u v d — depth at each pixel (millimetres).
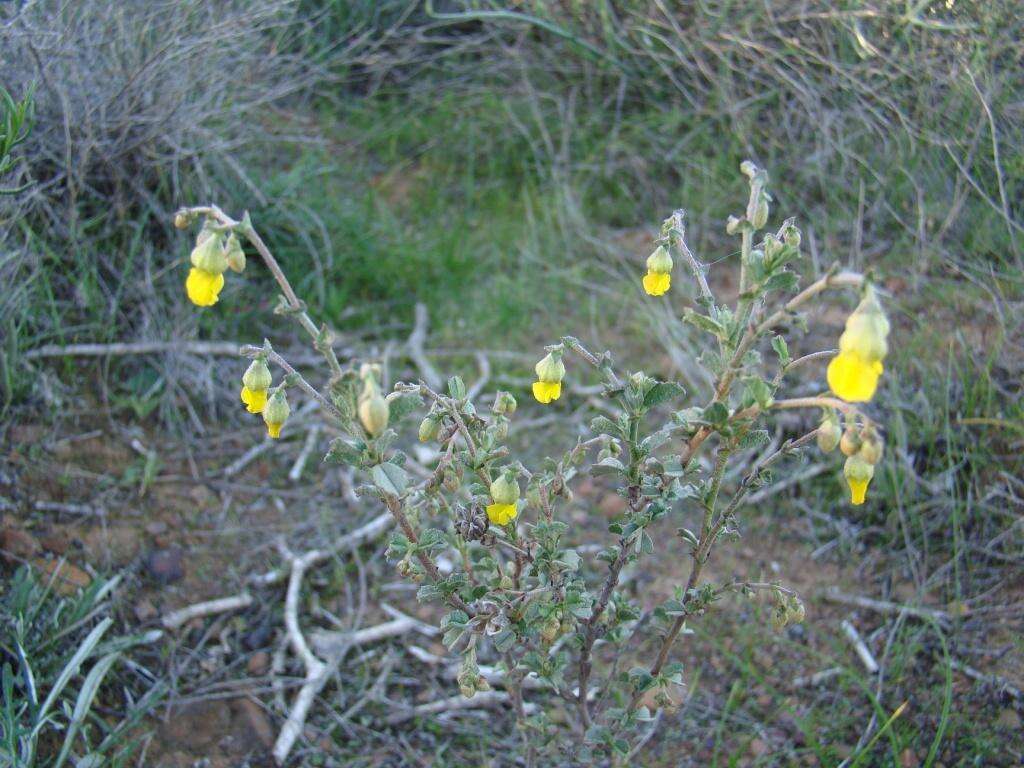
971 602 307
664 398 198
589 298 460
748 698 291
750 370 203
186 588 314
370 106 554
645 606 319
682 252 209
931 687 285
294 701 290
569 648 308
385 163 536
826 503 353
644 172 511
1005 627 296
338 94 557
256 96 450
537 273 469
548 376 210
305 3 531
